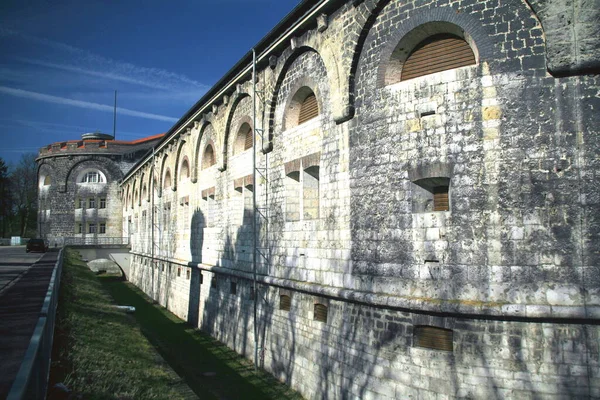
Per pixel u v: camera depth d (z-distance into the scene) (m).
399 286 11.62
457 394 10.47
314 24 14.93
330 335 13.77
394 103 12.07
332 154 14.03
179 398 10.05
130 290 43.59
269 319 17.50
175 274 31.66
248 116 20.05
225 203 22.52
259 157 18.77
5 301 14.12
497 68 10.67
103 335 13.19
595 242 9.78
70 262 32.62
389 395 11.55
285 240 16.56
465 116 10.95
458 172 10.94
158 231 37.12
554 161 10.16
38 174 60.09
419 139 11.54
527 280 10.13
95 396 8.38
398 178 11.87
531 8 10.41
